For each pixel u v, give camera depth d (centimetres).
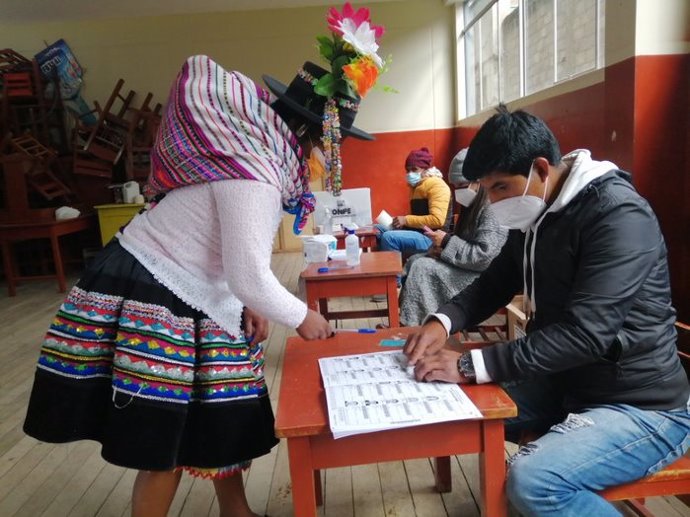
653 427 117
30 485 205
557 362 113
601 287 112
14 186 542
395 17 669
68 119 675
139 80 677
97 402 126
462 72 661
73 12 630
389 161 698
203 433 129
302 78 135
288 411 110
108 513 186
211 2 627
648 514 146
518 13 472
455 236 289
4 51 637
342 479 194
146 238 128
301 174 132
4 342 385
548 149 119
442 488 182
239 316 133
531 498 111
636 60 259
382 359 135
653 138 265
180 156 120
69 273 654
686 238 272
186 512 181
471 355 118
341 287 269
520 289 159
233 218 116
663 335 121
